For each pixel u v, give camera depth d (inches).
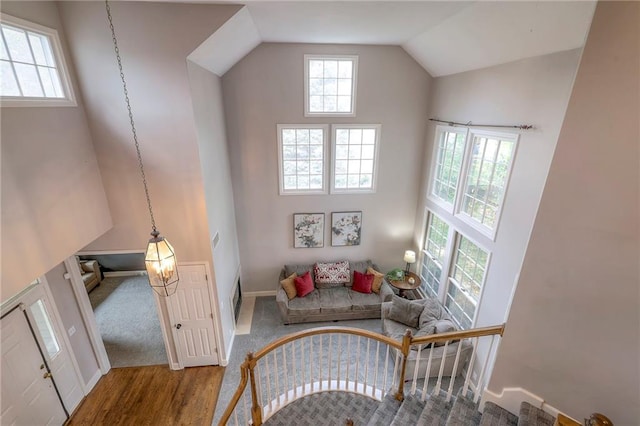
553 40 110.9
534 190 125.2
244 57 197.3
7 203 98.7
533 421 88.3
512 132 137.1
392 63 208.5
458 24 142.3
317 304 221.5
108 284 280.7
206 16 131.5
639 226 66.2
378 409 116.5
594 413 76.6
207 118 165.5
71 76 131.0
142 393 169.3
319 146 226.2
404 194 243.1
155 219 158.6
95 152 144.3
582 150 70.9
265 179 227.0
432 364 160.7
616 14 61.5
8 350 126.6
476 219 172.6
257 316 231.8
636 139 63.2
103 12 127.6
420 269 245.8
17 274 101.2
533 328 88.3
